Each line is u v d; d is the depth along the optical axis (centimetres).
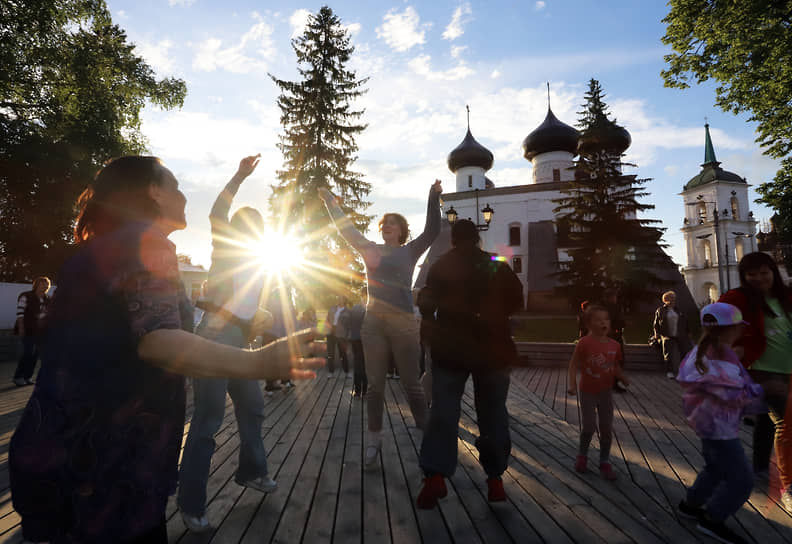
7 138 1716
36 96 1820
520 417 582
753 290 354
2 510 310
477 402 299
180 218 130
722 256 5991
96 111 1909
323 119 2530
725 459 266
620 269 2417
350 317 733
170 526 276
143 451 97
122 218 113
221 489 335
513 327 324
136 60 2030
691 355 299
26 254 1986
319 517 288
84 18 1850
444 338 290
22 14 1634
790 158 1598
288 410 639
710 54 1530
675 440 480
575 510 300
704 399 279
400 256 364
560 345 1088
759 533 280
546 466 391
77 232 118
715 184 6194
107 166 118
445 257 309
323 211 2423
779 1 1377
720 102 1616
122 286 92
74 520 92
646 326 2288
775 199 1652
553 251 4131
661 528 278
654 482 356
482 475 366
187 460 267
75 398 93
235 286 278
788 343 336
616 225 2494
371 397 380
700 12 1525
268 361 87
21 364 870
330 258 2384
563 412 618
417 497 296
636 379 923
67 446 92
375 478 359
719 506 264
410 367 370
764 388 336
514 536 264
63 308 96
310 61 2616
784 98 1471
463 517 288
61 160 1792
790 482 319
